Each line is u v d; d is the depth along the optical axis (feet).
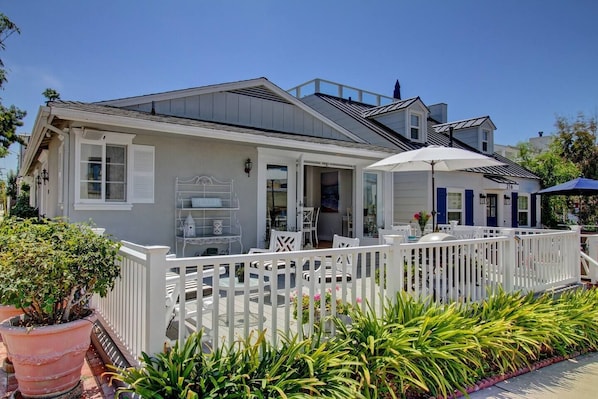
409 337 10.15
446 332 10.56
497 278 16.12
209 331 11.91
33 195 51.60
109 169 20.30
